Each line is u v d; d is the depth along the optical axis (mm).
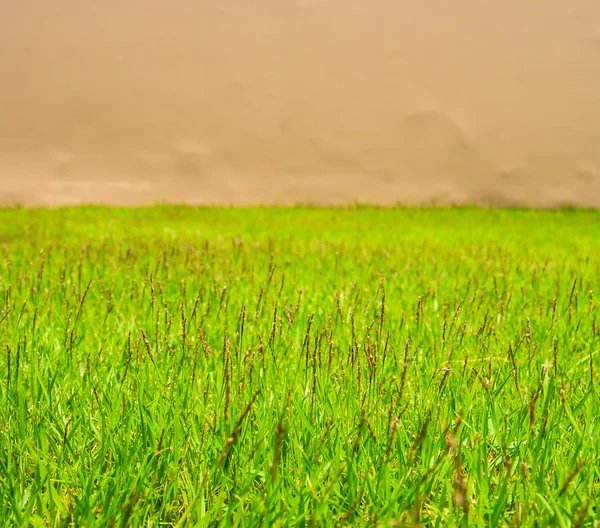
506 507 1861
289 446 2059
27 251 6207
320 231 9820
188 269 4848
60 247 6562
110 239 7281
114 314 3709
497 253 6844
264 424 2107
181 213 13523
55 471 1953
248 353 2336
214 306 3777
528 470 1951
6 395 2258
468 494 1836
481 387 2500
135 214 13023
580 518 1463
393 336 3293
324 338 3035
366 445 2033
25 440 1999
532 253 7152
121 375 2637
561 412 2193
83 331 3258
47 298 3797
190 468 1989
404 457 1970
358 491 1877
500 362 2803
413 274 5059
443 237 9211
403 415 2254
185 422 2133
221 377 2453
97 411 2305
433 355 2934
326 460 1991
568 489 1811
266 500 1720
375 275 4949
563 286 4781
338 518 1755
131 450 1973
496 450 2137
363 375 2568
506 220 13414
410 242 8047
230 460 1967
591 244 8602
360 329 3383
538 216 14508
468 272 5352
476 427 2215
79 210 13805
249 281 4555
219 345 3088
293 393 2346
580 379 2678
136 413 2242
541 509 1730
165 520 1821
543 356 3025
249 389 2330
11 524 1733
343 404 2295
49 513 1771
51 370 2674
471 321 3578
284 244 7277
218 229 9852
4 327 3199
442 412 2223
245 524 1705
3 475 1921
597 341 3242
